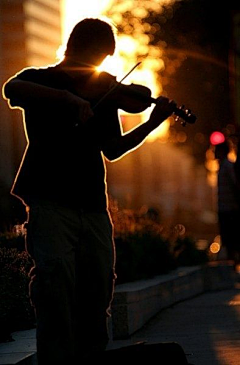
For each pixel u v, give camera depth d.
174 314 14.31
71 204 7.45
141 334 12.30
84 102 7.23
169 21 39.03
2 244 12.11
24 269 9.98
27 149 7.55
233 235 20.20
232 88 22.64
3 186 21.78
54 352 7.29
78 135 7.50
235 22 22.69
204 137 41.19
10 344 8.44
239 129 22.53
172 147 50.75
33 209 7.40
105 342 7.77
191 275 17.36
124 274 14.63
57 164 7.46
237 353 10.33
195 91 39.56
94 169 7.57
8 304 9.07
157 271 16.31
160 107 7.59
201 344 11.07
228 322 13.01
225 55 39.12
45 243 7.32
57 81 7.59
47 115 7.45
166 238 17.27
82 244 7.57
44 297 7.27
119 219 16.42
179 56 39.34
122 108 7.66
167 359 7.07
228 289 19.62
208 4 38.94
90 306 7.70
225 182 20.11
